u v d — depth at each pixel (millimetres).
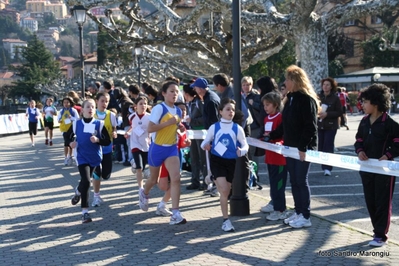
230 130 6656
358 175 11109
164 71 37875
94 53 131375
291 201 8484
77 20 18484
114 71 49500
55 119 37906
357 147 5746
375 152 5609
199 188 9742
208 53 19969
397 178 10766
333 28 15688
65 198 9352
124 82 47938
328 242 5980
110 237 6547
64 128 14156
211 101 8445
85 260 5605
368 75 41750
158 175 7414
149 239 6383
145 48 27609
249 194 9133
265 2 16344
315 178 10820
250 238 6281
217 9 17844
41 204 8875
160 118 7016
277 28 15852
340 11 15336
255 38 20844
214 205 8320
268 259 5430
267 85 8219
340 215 7418
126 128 12375
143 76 40688
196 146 9602
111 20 20000
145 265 5359
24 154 18375
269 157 7133
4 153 19016
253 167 9430
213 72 24125
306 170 6613
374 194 5734
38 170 13555
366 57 55156
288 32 15820
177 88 7066
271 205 7656
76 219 7629
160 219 7484
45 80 87250
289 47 44094
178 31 18969
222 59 19719
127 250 5941
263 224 6953
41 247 6184
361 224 6855
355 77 43281
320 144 10656
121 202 8844
